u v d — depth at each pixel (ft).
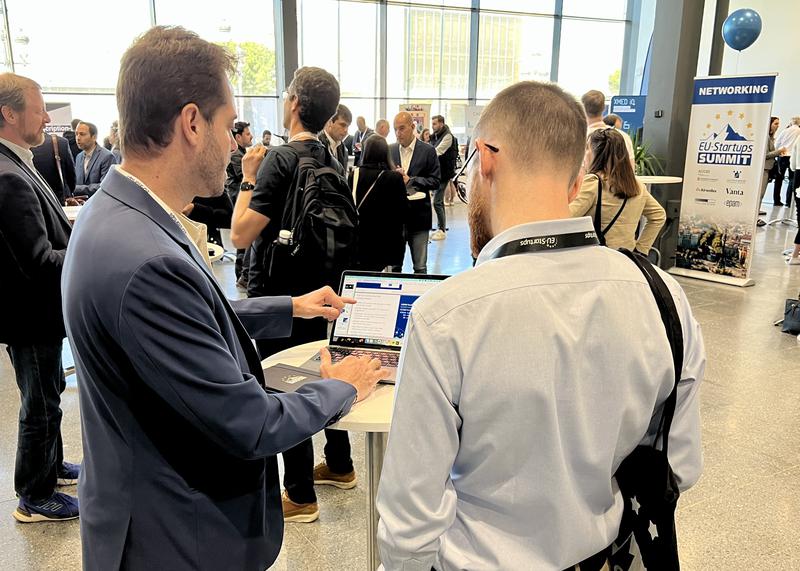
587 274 2.60
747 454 8.91
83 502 3.15
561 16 42.47
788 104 34.88
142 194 3.00
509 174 2.67
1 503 7.72
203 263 3.20
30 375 6.98
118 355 2.85
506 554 2.61
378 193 11.44
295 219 6.48
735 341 13.52
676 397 2.84
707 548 6.95
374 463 5.00
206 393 2.80
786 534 7.20
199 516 3.08
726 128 18.03
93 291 2.75
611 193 9.77
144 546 3.02
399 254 11.90
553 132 2.60
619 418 2.61
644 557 2.92
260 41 32.83
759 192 17.71
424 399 2.49
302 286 6.61
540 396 2.44
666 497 2.84
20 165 6.73
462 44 40.04
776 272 20.07
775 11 34.63
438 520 2.51
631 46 45.34
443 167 24.22
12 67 27.91
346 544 6.98
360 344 5.37
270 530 3.56
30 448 7.14
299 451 7.13
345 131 12.28
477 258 2.84
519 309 2.46
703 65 37.91
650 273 2.75
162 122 3.00
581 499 2.66
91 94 29.63
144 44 3.03
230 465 3.18
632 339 2.58
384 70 38.42
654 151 20.26
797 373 11.78
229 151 3.28
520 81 2.83
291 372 4.57
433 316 2.50
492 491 2.62
